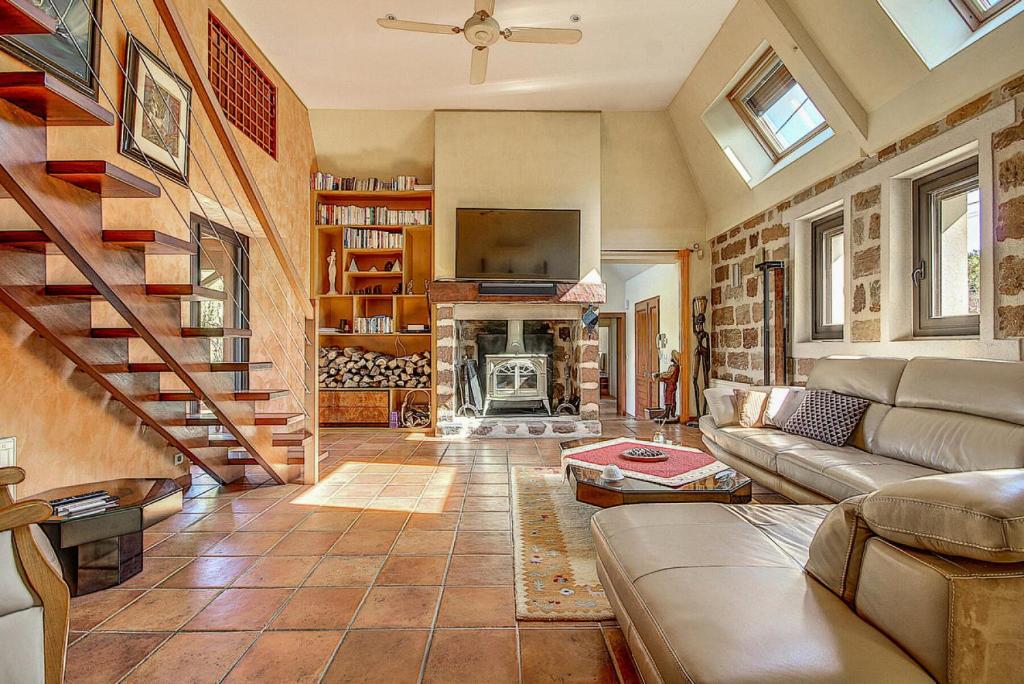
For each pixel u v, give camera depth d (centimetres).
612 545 163
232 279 477
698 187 620
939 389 271
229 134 260
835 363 358
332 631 182
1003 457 222
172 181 349
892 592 101
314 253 609
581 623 187
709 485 258
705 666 95
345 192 606
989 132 277
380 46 461
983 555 89
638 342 807
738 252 568
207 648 171
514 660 165
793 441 326
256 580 221
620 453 333
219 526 287
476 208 574
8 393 233
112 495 244
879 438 293
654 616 117
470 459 457
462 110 584
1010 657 90
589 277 579
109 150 293
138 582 219
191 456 328
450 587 215
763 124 500
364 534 275
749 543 152
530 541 265
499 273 568
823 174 413
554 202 584
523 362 636
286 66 496
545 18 419
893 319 348
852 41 343
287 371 538
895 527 104
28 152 166
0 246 193
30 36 234
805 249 462
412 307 656
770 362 487
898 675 90
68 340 224
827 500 264
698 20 422
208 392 281
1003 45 263
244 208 441
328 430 602
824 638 101
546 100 562
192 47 233
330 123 599
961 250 320
